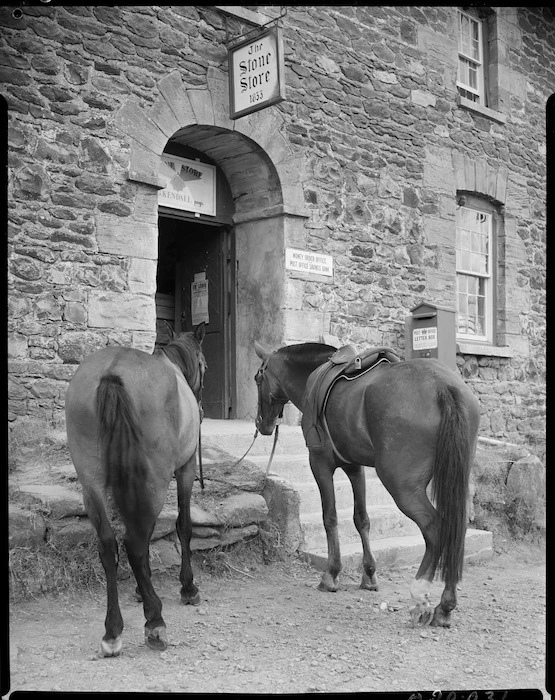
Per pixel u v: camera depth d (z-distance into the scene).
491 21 11.43
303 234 8.57
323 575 5.46
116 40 7.10
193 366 5.16
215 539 5.71
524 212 11.59
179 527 4.94
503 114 11.26
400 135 9.69
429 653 4.15
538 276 11.77
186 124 7.55
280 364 5.92
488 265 11.22
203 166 8.58
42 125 6.61
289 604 5.08
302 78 8.66
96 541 5.12
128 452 3.77
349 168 9.08
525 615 5.02
